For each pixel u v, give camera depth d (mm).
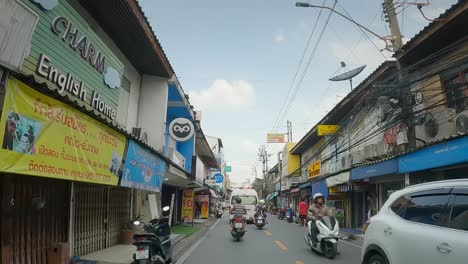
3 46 6004
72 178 6781
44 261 8227
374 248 6215
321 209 13555
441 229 5035
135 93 16281
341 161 27047
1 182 6867
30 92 5508
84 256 10148
